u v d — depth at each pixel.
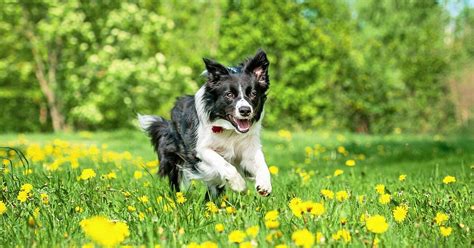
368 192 5.06
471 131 32.06
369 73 31.48
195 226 3.51
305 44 28.30
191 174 5.29
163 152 5.74
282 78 28.16
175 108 5.74
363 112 32.00
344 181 5.98
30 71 24.61
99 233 2.44
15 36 23.92
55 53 24.30
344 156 11.35
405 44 35.34
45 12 23.64
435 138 19.16
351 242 3.04
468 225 3.59
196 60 28.20
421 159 10.72
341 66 30.78
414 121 33.44
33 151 8.08
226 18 28.58
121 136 17.08
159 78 21.81
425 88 34.62
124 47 22.61
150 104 24.19
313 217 3.42
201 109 5.26
